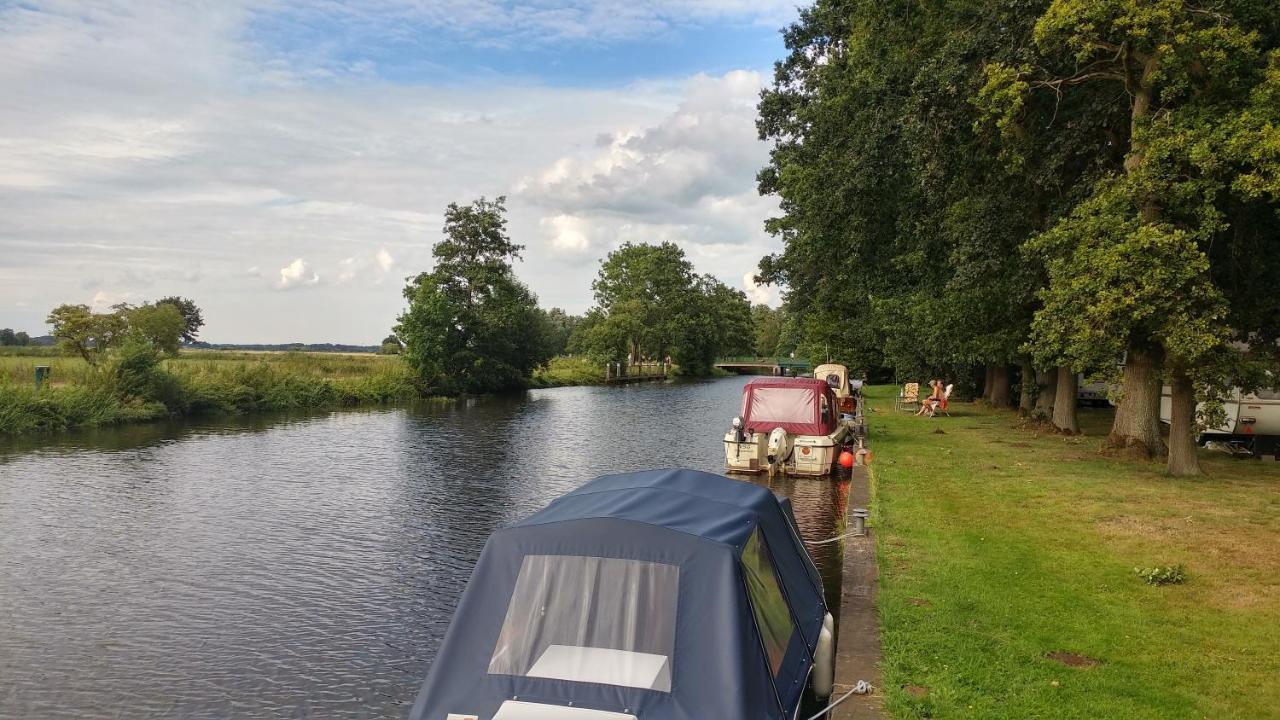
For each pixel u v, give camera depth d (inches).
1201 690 232.4
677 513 230.2
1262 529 430.3
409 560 493.7
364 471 820.6
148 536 547.5
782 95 1296.8
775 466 719.1
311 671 337.1
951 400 1625.2
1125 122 671.1
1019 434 948.6
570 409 1712.6
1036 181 687.1
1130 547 397.1
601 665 188.7
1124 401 720.3
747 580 207.9
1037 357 597.9
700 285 4596.5
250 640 369.1
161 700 311.6
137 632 378.0
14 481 740.7
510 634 197.3
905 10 852.6
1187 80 536.7
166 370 1366.9
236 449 975.6
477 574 210.2
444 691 190.1
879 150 820.0
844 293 1411.2
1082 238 545.0
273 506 644.1
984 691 232.7
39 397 1118.4
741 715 178.5
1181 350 496.7
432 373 2086.6
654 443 1067.9
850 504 530.3
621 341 3462.1
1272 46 568.1
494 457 928.3
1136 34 518.3
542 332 2652.6
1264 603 310.2
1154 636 275.3
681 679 185.2
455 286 2314.2
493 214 2374.5
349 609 409.4
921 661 255.0
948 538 420.5
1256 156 469.4
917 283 1033.5
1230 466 655.1
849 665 257.6
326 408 1631.4
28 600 419.5
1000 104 630.5
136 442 1022.4
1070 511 484.7
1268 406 684.1
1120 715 216.8
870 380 2415.1
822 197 935.0
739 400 2073.1
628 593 199.5
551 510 234.4
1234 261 594.6
